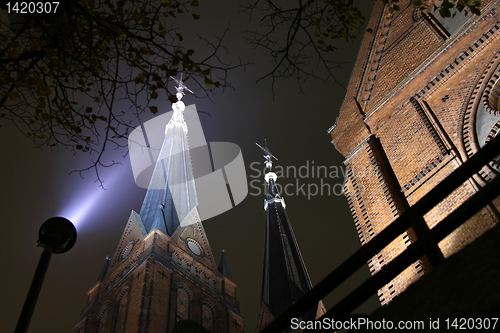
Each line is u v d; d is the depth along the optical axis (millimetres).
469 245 3400
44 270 10352
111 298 40719
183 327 4934
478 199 3533
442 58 16922
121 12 9016
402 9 19922
